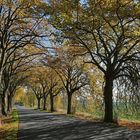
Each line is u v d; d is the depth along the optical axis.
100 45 33.34
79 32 28.38
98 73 52.47
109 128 24.42
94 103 53.69
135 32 26.55
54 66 45.56
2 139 17.55
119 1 24.78
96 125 27.28
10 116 42.78
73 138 18.05
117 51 31.38
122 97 31.80
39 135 19.58
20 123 29.70
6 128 24.55
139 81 30.53
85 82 56.41
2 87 43.88
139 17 25.23
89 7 25.66
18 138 18.05
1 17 26.67
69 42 31.16
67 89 57.34
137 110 31.28
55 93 73.94
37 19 27.84
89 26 27.16
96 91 52.19
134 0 24.98
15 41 30.02
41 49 34.59
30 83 81.31
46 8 25.25
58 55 40.28
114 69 31.89
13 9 25.91
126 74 31.42
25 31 29.17
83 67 50.03
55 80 71.06
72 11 26.27
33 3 24.88
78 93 58.62
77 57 46.50
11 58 41.41
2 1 23.91
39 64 45.81
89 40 31.27
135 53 30.72
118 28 28.02
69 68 55.59
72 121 32.66
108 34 30.97
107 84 32.28
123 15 25.27
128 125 28.80
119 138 18.17
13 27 28.80
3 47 27.69
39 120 34.44
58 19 25.69
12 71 43.84
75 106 60.75
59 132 21.33
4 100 44.00
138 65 30.84
